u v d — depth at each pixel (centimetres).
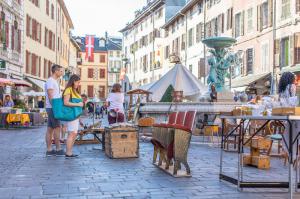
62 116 995
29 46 3788
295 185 669
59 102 998
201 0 4322
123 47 8056
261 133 1220
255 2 3234
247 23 3362
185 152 751
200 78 4212
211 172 810
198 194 613
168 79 2062
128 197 590
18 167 855
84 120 3678
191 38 4638
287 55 2819
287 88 708
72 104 997
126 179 727
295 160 686
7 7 3089
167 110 1683
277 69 2894
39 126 2573
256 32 3212
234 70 3488
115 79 10212
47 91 1045
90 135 1720
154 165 895
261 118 577
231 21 3656
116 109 1296
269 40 3027
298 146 688
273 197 603
